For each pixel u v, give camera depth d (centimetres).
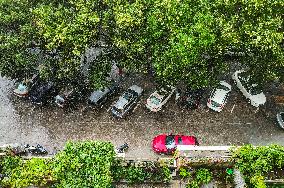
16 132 3841
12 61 3650
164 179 2853
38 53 3803
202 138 3812
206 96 4069
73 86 3941
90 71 3691
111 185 2867
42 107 3994
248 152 2608
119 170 2869
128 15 3297
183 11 3262
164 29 3331
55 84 4006
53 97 4031
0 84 4147
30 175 2647
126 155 3666
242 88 4050
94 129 3859
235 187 2617
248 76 3950
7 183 2659
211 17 3228
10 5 3597
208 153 2686
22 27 3538
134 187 2892
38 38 3578
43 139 3800
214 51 3350
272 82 4172
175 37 3247
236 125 3906
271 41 3181
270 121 3947
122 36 3434
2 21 3544
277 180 2602
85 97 4025
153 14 3306
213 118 3947
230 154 2667
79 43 3381
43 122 3906
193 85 3544
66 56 3556
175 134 3831
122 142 3775
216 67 3550
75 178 2597
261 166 2573
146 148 3731
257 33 3203
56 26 3428
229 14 3331
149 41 3406
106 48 3700
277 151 2597
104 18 3403
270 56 3419
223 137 3828
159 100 3900
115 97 4066
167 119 3928
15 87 4088
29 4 3625
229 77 4203
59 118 3928
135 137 3806
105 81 3684
